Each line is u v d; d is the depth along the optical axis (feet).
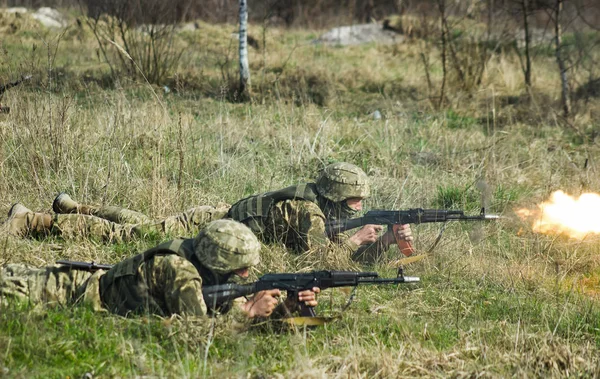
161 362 46.68
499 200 87.45
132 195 78.48
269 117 117.80
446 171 99.91
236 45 199.82
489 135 119.85
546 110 137.49
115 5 154.20
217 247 50.44
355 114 132.46
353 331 53.98
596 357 53.01
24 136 84.38
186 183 82.33
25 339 46.60
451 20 208.03
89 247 64.69
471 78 152.56
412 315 58.54
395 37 229.04
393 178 93.04
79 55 167.73
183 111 112.88
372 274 52.65
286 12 262.26
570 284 70.18
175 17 154.81
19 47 169.37
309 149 99.04
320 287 52.29
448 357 50.26
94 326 49.08
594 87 147.33
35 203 74.84
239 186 85.61
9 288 51.31
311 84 153.69
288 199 66.39
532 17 209.46
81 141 87.25
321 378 45.96
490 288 66.80
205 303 50.67
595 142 117.50
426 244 73.15
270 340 51.39
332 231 66.33
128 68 142.61
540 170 101.30
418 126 121.29
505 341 53.83
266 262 64.44
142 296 50.65
